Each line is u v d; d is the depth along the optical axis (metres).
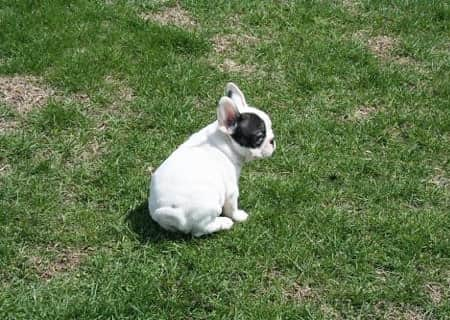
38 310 1.88
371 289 1.98
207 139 2.02
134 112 2.43
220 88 2.54
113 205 2.13
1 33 2.66
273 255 2.03
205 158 1.99
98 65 2.56
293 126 2.39
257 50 2.71
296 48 2.73
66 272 1.98
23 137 2.29
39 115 2.38
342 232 2.10
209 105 2.47
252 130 1.99
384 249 2.06
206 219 2.00
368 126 2.41
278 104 2.50
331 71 2.62
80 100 2.45
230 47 2.73
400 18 2.92
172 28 2.75
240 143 2.00
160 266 1.99
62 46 2.62
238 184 2.20
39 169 2.21
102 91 2.48
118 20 2.78
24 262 1.99
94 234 2.05
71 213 2.11
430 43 2.81
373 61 2.68
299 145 2.35
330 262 2.02
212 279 1.96
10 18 2.72
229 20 2.86
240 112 2.01
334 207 2.16
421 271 2.03
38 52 2.59
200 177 1.97
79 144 2.30
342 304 1.95
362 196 2.20
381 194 2.20
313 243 2.06
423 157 2.33
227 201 2.05
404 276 2.01
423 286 1.99
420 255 2.05
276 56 2.69
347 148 2.34
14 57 2.58
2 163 2.23
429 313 1.94
